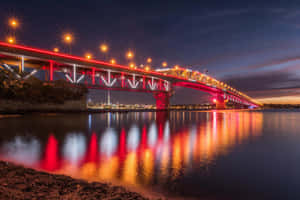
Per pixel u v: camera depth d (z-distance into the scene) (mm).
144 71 146625
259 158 16047
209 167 13258
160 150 18344
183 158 15422
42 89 77250
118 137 26547
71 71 110062
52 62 93000
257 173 12297
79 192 7430
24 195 6578
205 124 49031
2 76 65125
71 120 52844
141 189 9312
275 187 10133
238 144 22125
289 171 12773
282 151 18828
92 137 26219
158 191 9180
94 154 16422
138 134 29797
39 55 87688
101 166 12875
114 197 7203
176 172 11984
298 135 30125
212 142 23156
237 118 78250
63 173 11336
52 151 17438
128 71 134875
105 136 27328
